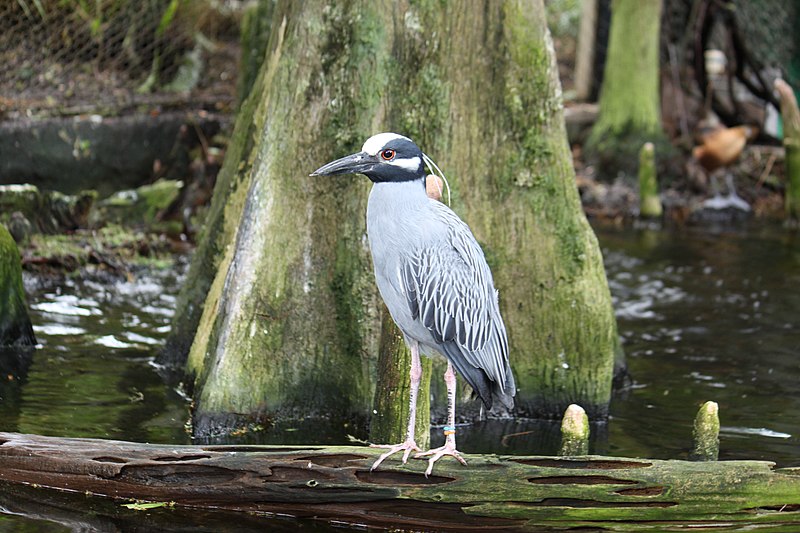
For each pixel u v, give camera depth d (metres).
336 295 11.33
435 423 11.41
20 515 8.32
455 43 11.40
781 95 23.66
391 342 8.70
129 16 21.47
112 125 20.67
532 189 11.66
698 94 31.17
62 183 20.09
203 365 11.41
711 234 22.61
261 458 8.06
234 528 8.20
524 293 11.71
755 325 15.47
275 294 11.16
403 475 7.85
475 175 11.60
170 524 8.20
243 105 12.91
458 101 11.48
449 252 8.17
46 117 20.17
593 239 11.91
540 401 11.77
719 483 7.65
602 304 11.72
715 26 31.05
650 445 10.70
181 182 21.05
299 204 11.29
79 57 21.06
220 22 25.36
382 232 8.09
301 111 11.30
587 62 29.67
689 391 12.50
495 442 10.88
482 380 8.53
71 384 11.90
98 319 14.73
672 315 16.03
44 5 19.80
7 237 13.14
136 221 19.91
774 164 27.38
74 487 8.55
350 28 11.27
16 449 8.63
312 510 8.17
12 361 12.62
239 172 12.48
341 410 11.35
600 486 7.69
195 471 8.27
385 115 11.33
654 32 26.12
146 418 10.92
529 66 11.54
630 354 14.03
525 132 11.60
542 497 7.73
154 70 22.75
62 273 16.81
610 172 26.25
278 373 11.15
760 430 11.09
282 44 11.70
